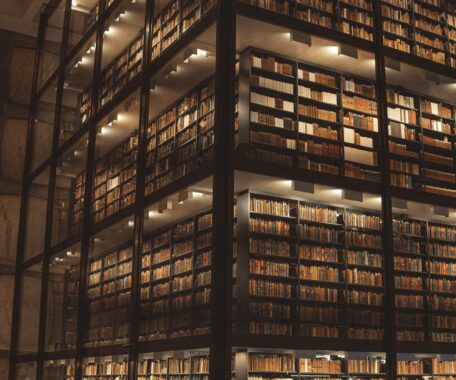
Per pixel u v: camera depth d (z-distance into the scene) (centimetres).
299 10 1009
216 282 798
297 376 955
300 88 1019
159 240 1177
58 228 1518
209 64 1020
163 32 1153
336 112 1045
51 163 1538
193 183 898
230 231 815
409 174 1092
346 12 1045
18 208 1802
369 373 1005
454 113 1191
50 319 1509
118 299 1265
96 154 1453
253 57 980
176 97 1134
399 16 1116
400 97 1118
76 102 1570
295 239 990
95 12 1498
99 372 1304
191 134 1062
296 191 969
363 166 1042
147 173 1184
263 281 941
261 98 978
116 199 1306
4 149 1825
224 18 888
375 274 1036
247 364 904
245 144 931
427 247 1122
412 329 1083
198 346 821
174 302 1071
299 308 951
